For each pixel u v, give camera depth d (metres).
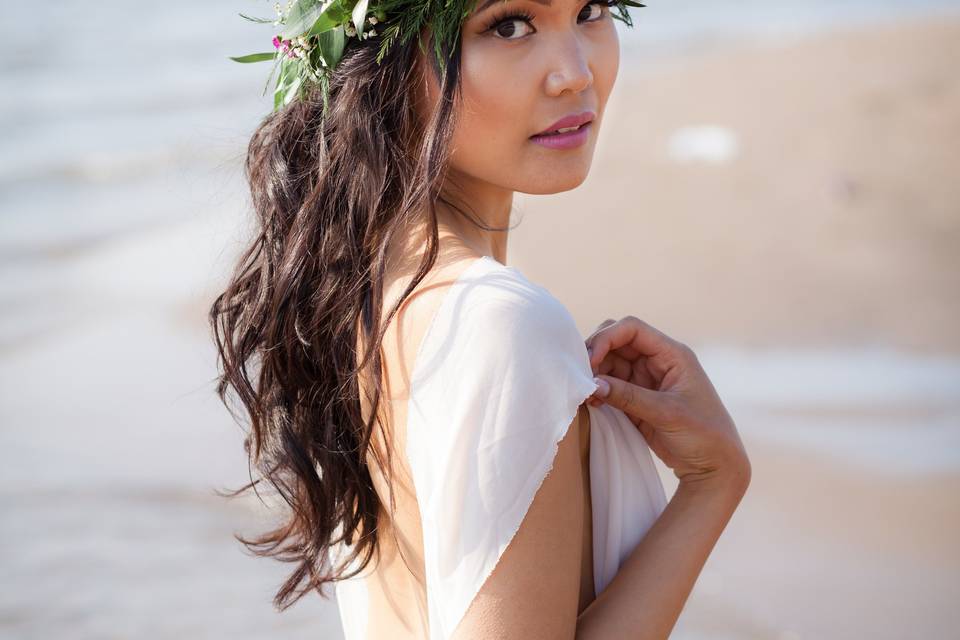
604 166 10.26
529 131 1.55
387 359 1.44
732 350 6.84
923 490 5.00
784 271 7.91
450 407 1.33
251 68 19.30
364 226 1.57
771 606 4.37
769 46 14.55
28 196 13.14
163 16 26.48
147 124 15.98
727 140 10.59
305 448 1.66
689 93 12.42
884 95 11.41
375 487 1.61
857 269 7.81
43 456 6.27
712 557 4.73
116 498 5.73
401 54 1.56
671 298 7.64
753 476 5.25
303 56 1.64
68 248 10.81
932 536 4.64
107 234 11.09
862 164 9.64
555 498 1.31
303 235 1.62
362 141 1.57
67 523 5.50
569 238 8.70
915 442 5.42
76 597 4.91
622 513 1.58
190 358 7.67
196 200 9.18
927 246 8.08
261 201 1.77
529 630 1.28
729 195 9.30
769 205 9.06
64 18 27.16
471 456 1.30
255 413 1.78
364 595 1.76
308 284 1.62
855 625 4.19
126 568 5.13
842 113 10.99
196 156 9.91
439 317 1.37
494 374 1.30
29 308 9.08
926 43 13.41
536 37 1.53
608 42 1.61
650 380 1.65
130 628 4.66
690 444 1.56
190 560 5.17
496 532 1.28
